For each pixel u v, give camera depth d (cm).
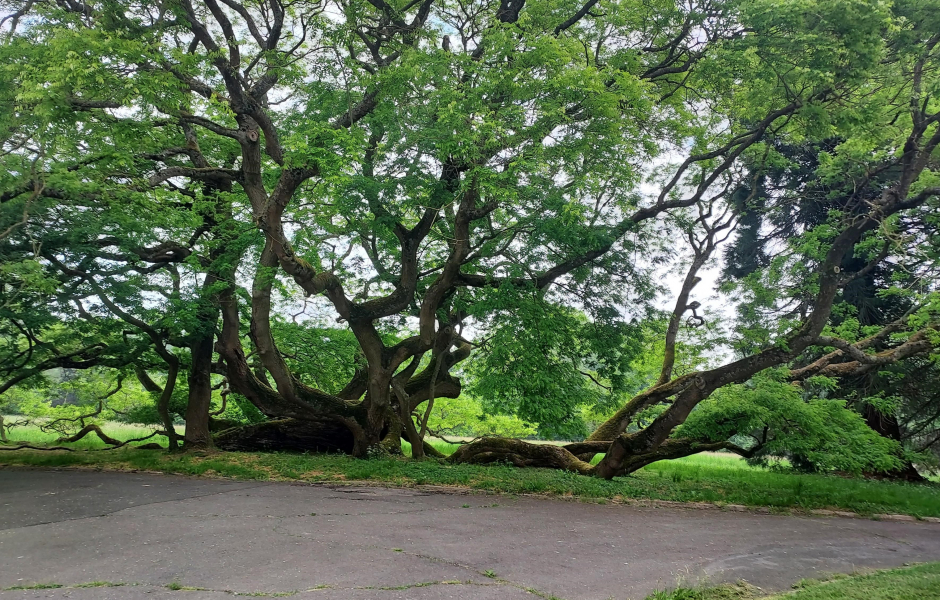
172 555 671
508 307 1591
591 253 1561
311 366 2078
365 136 1412
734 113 1647
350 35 1393
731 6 1335
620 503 1227
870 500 1433
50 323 1530
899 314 2147
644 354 2097
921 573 702
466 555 710
